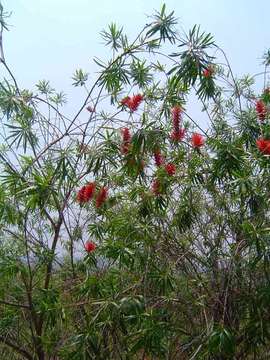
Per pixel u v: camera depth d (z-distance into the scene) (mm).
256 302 2691
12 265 3275
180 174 2996
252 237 2527
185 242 3020
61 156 3047
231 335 2494
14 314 3477
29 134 3453
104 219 3383
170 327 2715
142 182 3090
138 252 2891
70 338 2826
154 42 3305
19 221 3268
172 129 3041
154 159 3055
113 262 3016
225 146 2773
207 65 2939
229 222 2877
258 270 2791
